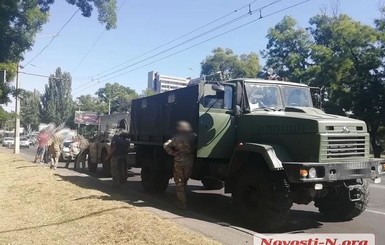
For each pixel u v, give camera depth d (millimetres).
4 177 14750
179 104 10406
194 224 7680
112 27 17359
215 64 66375
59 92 103375
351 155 8016
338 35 39062
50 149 18469
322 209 9125
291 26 48438
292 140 8031
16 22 18375
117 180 12609
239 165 8578
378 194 12766
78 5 16891
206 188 12844
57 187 11523
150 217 7469
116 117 22766
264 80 9547
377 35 37156
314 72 40344
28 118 113938
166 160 11641
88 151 19359
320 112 8906
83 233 6863
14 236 6863
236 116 9312
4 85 22062
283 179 7820
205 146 9227
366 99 37000
